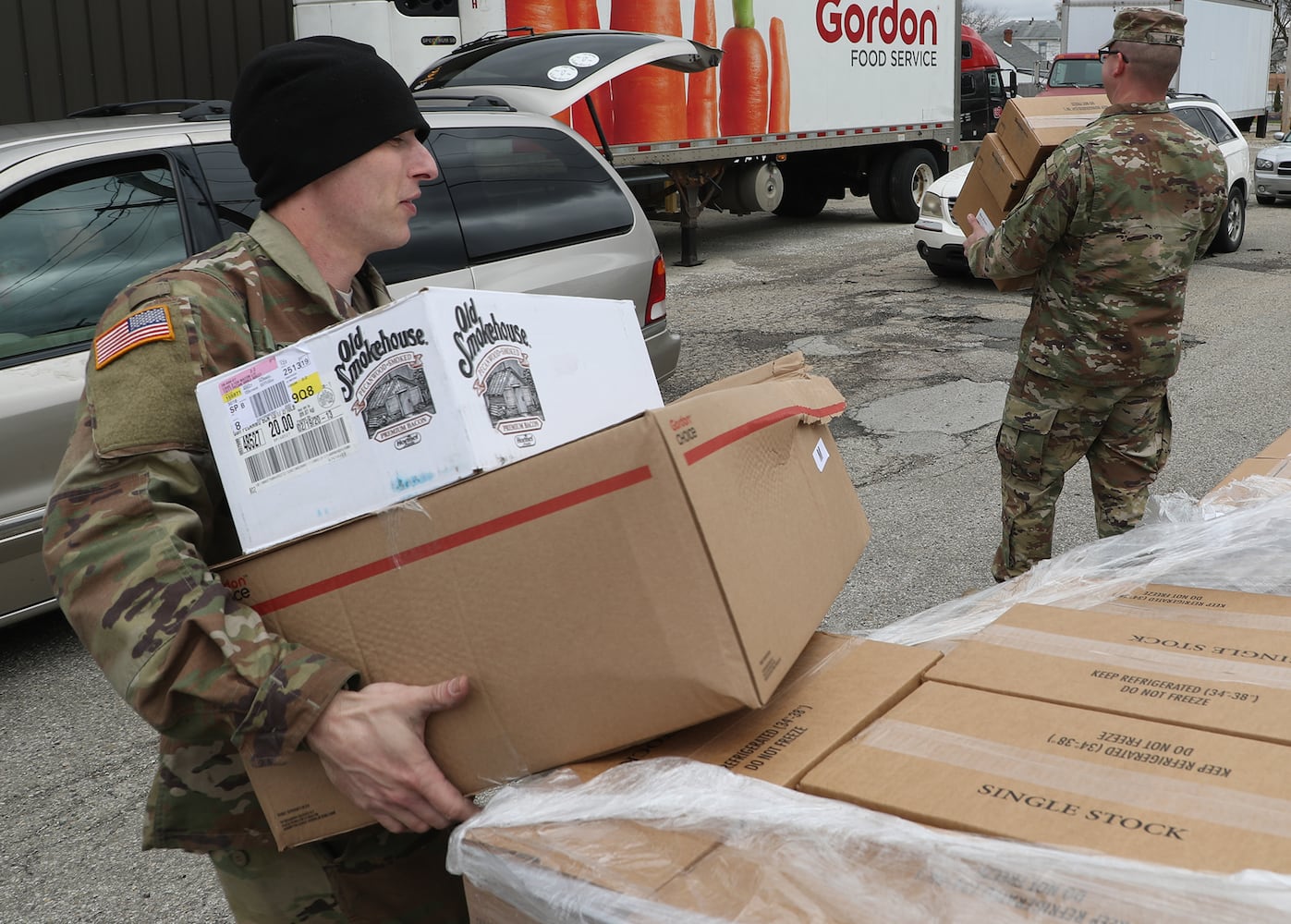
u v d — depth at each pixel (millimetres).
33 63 8477
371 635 1136
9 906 2396
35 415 3232
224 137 3742
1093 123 2844
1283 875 811
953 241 8953
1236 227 11023
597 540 1045
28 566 3283
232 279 1262
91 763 2939
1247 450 5121
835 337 7555
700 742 1117
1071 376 2871
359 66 1312
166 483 1145
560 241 4539
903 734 1092
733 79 10266
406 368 1068
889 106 12367
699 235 12953
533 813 1054
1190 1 19438
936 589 3805
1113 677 1177
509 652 1093
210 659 1101
